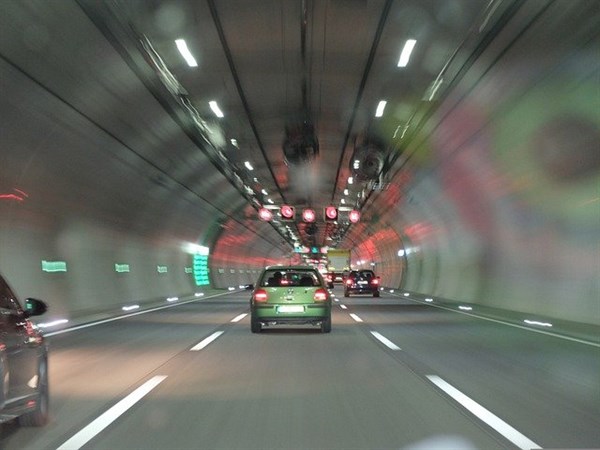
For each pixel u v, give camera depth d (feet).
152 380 39.50
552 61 53.52
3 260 74.08
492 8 51.65
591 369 43.78
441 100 76.54
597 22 45.01
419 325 78.48
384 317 91.45
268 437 25.94
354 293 160.45
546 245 83.66
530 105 63.36
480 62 61.62
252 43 66.08
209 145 109.70
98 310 97.76
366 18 59.16
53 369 44.09
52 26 48.91
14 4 44.14
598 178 66.18
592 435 26.20
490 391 35.73
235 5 56.59
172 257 163.12
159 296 141.28
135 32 58.65
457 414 30.01
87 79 61.11
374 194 163.84
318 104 89.97
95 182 90.74
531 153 73.77
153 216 131.13
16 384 24.62
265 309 67.82
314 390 36.09
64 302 86.94
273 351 53.72
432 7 55.47
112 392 35.68
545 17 47.83
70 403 32.68
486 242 112.37
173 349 55.16
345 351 53.62
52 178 78.79
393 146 109.50
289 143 111.04
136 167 97.45
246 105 90.12
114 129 77.71
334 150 122.52
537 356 50.29
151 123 82.38
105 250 110.93
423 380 39.34
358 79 77.66
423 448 24.31
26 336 26.30
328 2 56.13
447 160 98.43
